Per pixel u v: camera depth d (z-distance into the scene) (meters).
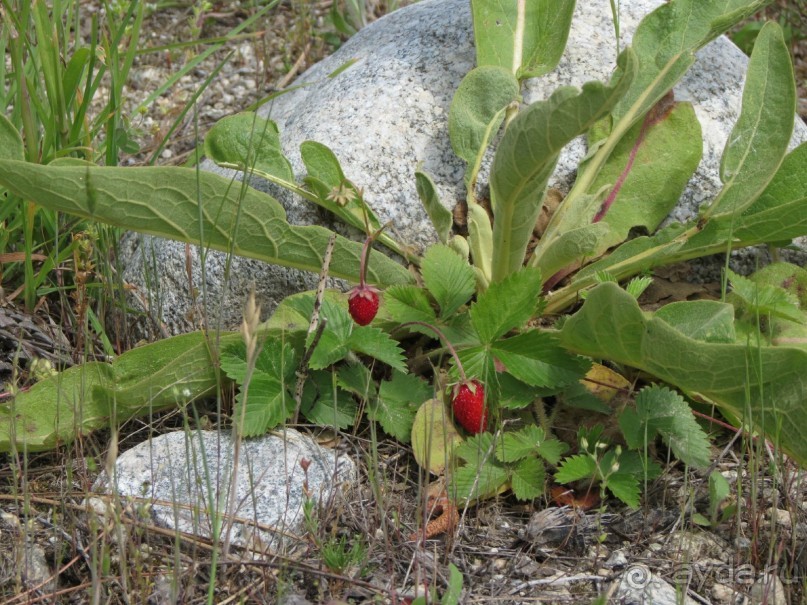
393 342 0.45
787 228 0.46
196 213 0.45
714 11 0.50
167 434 0.45
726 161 0.48
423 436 0.44
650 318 0.40
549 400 0.47
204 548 0.41
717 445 0.46
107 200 0.43
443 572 0.40
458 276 0.46
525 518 0.43
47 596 0.39
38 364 0.47
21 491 0.44
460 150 0.50
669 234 0.49
